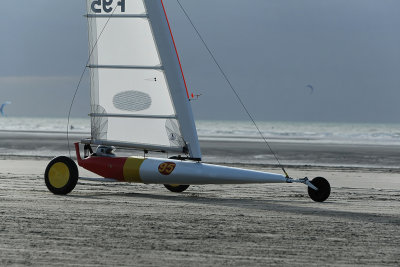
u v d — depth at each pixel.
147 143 52.31
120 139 52.81
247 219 39.09
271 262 27.55
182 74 51.69
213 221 37.94
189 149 51.38
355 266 27.17
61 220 36.91
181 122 51.25
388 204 49.38
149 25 51.38
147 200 47.72
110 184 59.97
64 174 50.53
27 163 85.88
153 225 35.97
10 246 29.58
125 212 40.75
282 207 45.44
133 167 51.00
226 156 112.81
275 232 34.69
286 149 136.50
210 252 29.20
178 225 36.16
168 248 29.83
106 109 52.78
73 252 28.56
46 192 51.94
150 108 51.91
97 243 30.59
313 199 49.75
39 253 28.27
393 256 29.25
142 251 29.05
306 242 32.09
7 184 58.53
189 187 58.56
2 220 36.47
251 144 157.00
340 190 60.72
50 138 170.62
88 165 52.34
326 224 37.88
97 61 52.72
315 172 82.38
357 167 93.56
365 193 58.19
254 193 55.12
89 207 42.75
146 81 51.78
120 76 52.28
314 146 152.75
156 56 51.50
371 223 38.69
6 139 160.25
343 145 161.50
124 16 51.88
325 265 27.23
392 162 107.00
